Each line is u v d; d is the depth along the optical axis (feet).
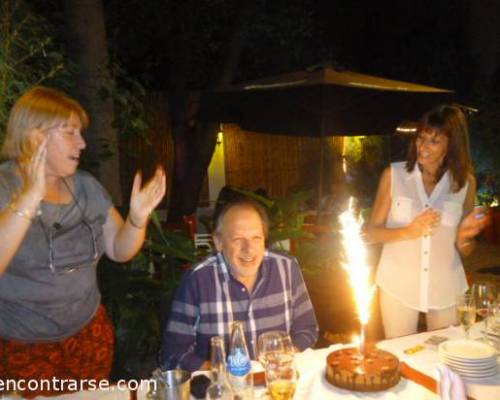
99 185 8.24
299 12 28.76
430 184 10.15
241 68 30.96
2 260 6.43
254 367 6.95
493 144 31.63
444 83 38.11
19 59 12.30
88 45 15.12
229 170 34.35
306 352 7.57
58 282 7.38
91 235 7.89
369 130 14.40
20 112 7.00
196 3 24.64
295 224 14.14
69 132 7.14
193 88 29.35
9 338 7.37
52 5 18.33
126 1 23.38
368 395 6.21
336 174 35.78
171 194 27.30
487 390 6.24
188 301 8.09
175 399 5.73
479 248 28.99
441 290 10.06
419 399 6.10
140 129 16.24
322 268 13.29
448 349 6.97
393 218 10.34
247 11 24.93
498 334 7.43
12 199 6.95
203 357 8.13
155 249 12.35
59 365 7.61
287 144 35.70
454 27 39.96
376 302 13.53
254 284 8.19
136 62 28.17
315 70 15.61
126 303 12.21
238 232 7.82
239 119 15.51
